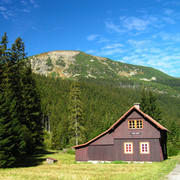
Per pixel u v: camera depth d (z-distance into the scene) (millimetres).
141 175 18812
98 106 164500
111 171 23125
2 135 25781
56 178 18938
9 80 39312
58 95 164375
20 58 44188
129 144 32250
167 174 18812
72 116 52938
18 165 28828
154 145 31109
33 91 41094
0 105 26828
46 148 59938
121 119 32844
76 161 33781
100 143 33438
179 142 69500
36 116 40344
